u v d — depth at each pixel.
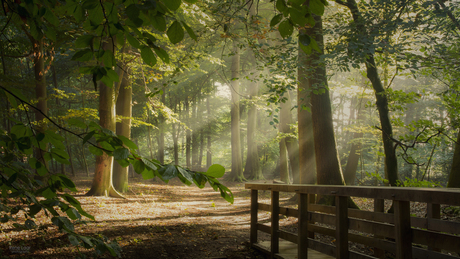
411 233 2.51
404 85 20.84
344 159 25.58
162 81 17.72
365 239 3.21
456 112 6.36
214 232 6.74
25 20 1.36
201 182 1.26
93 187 11.88
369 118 15.85
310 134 11.54
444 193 2.07
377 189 2.71
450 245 2.25
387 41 7.08
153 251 5.11
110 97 11.81
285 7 1.28
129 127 14.59
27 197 1.37
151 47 1.32
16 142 1.38
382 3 7.26
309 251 4.44
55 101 20.19
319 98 9.09
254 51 6.69
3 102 12.25
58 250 4.66
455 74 6.65
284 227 7.40
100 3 1.18
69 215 1.48
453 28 7.18
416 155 17.72
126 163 1.30
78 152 28.12
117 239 5.64
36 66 12.55
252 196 5.40
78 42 1.30
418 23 6.89
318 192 3.54
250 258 4.84
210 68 21.16
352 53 6.38
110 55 1.34
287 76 6.10
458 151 7.65
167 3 1.11
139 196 13.33
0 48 2.42
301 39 1.32
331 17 8.69
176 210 10.17
